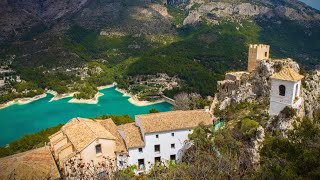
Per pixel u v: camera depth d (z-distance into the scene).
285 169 30.53
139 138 76.50
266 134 62.16
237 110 82.06
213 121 80.94
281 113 64.12
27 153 67.50
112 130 81.19
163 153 77.50
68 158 63.75
